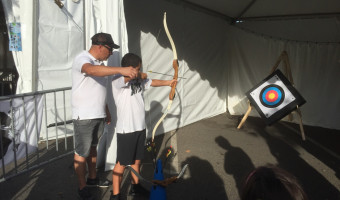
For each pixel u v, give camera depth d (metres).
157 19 4.20
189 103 5.44
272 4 4.93
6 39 4.35
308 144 4.68
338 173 3.57
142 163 3.62
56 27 3.90
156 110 4.57
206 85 5.86
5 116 2.32
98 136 2.68
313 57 5.66
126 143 2.50
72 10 4.03
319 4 4.77
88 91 2.42
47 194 2.77
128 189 2.94
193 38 5.14
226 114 6.51
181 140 4.57
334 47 5.47
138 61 2.47
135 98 2.51
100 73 2.13
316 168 3.70
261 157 3.99
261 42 6.04
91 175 2.88
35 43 3.66
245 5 5.05
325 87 5.68
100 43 2.42
